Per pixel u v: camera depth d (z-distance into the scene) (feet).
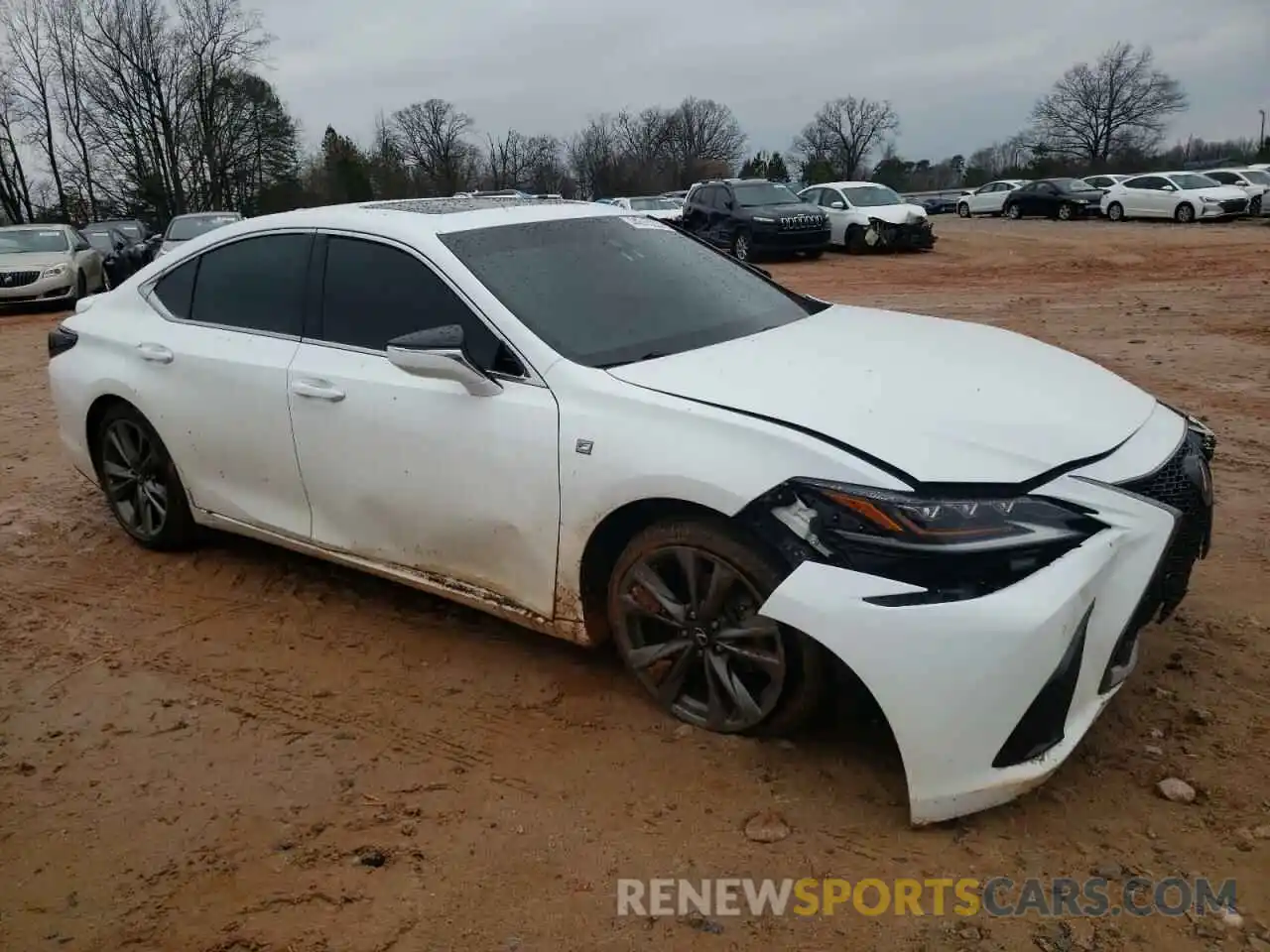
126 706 11.73
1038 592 8.32
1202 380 25.53
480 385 10.85
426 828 9.33
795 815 9.20
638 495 9.85
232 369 13.48
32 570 15.67
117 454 16.02
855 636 8.57
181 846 9.28
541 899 8.38
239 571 15.29
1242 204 90.94
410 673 12.12
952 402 9.77
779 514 9.05
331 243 13.07
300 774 10.27
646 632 10.77
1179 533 9.46
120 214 186.91
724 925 8.00
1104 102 270.05
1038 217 107.65
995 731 8.38
